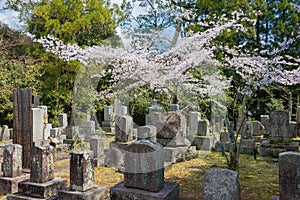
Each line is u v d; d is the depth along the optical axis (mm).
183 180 5148
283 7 12688
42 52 12602
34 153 4059
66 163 6504
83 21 12000
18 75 11516
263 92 12008
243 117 5973
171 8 7836
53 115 12891
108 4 13320
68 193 3688
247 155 7355
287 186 3193
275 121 7363
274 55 7383
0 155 7125
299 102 13336
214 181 3221
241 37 11508
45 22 12391
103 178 5352
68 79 12438
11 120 12570
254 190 4547
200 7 9688
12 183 4332
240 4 9516
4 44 12359
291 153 3209
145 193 3502
